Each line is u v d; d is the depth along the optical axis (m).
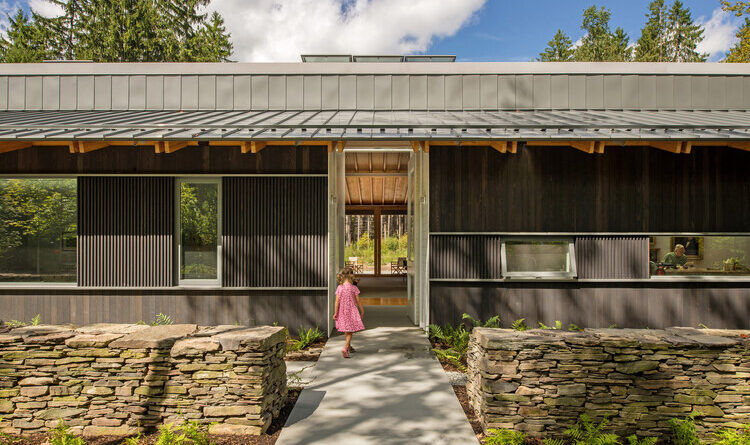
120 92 9.21
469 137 6.49
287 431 4.53
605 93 9.15
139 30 33.34
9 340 4.58
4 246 8.23
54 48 34.41
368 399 5.34
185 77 9.23
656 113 8.61
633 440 4.28
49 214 8.23
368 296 12.84
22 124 6.86
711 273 8.30
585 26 51.38
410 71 9.23
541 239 8.33
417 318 9.02
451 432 4.54
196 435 4.16
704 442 4.39
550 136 6.54
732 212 8.25
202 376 4.50
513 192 8.24
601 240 8.25
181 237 8.28
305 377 6.07
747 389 4.45
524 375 4.50
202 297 8.22
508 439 4.23
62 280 8.23
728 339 4.58
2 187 8.23
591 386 4.48
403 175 13.05
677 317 8.24
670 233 8.23
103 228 8.16
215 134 6.44
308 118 7.86
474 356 5.08
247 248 8.22
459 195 8.23
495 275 8.23
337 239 9.19
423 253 8.59
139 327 5.08
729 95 9.17
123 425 4.53
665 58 46.97
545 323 8.27
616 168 8.24
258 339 4.50
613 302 8.25
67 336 4.61
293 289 8.20
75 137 6.27
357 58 11.72
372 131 6.86
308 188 8.22
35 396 4.57
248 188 8.23
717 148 8.24
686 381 4.48
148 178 8.18
